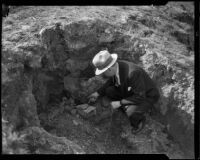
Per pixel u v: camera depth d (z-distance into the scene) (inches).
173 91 135.4
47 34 132.2
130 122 130.0
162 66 138.7
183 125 132.4
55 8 151.3
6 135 106.1
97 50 142.6
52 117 132.8
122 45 143.6
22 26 135.0
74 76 140.9
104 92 134.6
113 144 130.6
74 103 138.9
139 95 121.6
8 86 114.5
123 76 122.6
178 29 168.1
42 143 113.8
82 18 141.6
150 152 127.0
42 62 129.5
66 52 137.6
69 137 128.7
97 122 135.0
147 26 159.0
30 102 118.5
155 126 134.5
